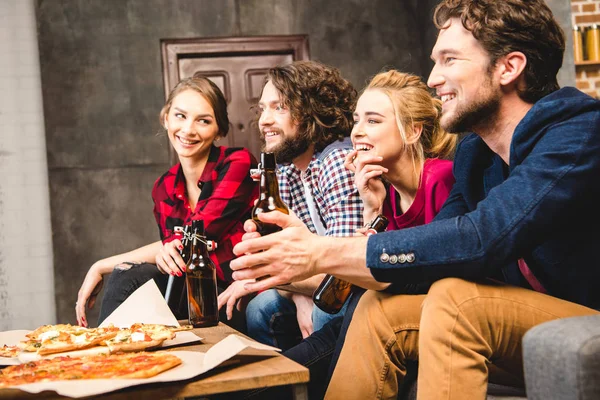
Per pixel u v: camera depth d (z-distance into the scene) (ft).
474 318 4.44
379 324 5.06
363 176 6.91
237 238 9.48
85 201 22.12
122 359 4.42
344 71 23.35
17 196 20.11
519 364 4.68
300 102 8.88
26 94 20.24
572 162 4.57
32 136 20.25
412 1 23.71
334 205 7.87
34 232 20.16
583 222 4.78
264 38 22.93
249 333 8.59
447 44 5.27
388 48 23.59
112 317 6.25
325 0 23.35
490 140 5.42
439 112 7.24
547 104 4.85
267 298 8.39
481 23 5.10
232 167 9.61
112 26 22.41
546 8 5.18
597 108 4.75
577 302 5.00
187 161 10.02
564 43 5.29
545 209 4.53
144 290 6.50
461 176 5.72
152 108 22.53
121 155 22.33
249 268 4.93
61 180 22.03
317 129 8.93
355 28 23.45
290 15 23.13
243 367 4.37
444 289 4.52
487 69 5.18
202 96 10.03
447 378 4.32
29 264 20.11
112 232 22.21
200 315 6.32
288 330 8.32
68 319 21.79
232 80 22.89
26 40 20.26
